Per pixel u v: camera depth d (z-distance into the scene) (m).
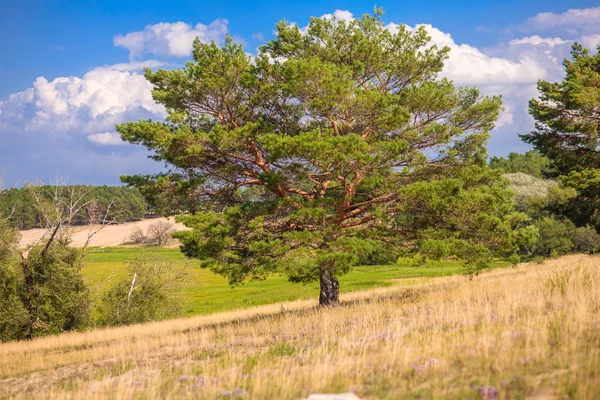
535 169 130.88
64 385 10.23
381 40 20.45
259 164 19.23
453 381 6.57
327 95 16.78
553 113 30.00
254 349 11.46
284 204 18.50
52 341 22.00
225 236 17.86
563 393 5.57
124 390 8.16
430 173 19.41
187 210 20.38
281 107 19.86
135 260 34.19
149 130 17.56
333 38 20.31
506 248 18.20
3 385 11.55
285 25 20.67
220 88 18.03
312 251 17.58
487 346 7.64
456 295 15.55
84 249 32.00
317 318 14.98
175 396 7.66
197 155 18.27
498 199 18.92
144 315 32.25
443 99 18.52
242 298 43.28
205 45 18.44
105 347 16.11
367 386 6.81
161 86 18.86
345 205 18.83
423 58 20.45
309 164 17.86
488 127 19.66
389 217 18.75
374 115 18.44
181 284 34.22
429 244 16.86
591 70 30.80
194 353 12.02
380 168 17.70
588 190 27.67
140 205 150.00
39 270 29.19
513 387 5.95
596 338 7.63
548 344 7.67
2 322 27.31
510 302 11.70
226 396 7.18
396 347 8.55
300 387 7.12
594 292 11.23
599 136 28.81
